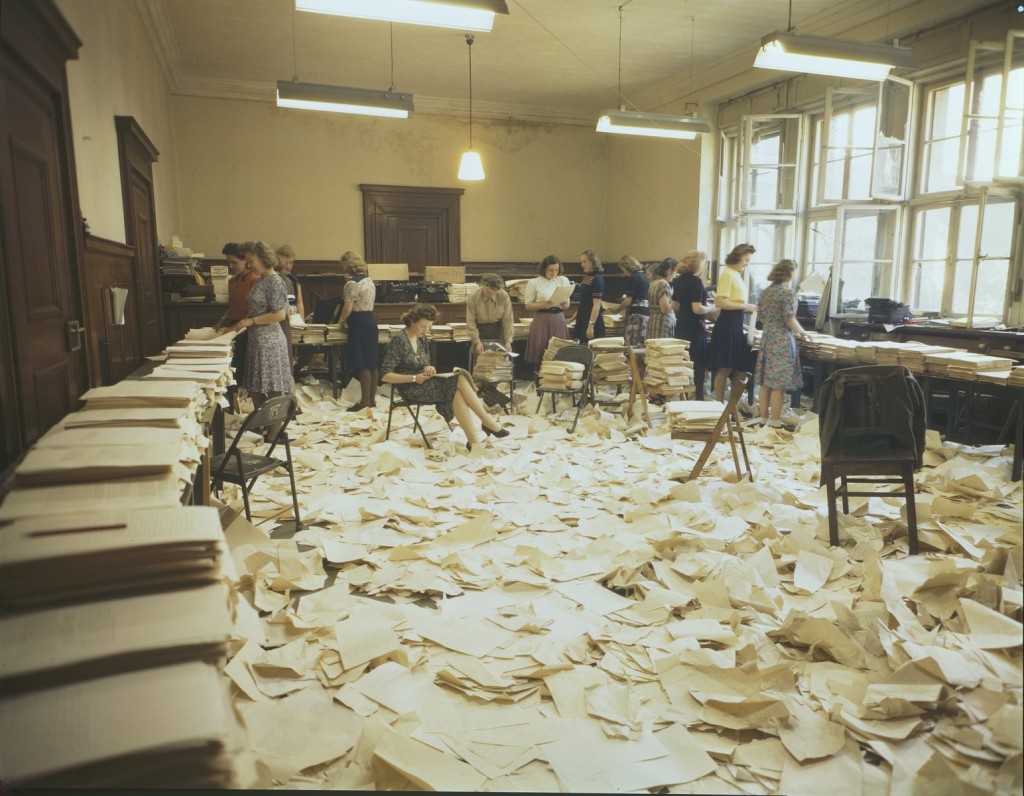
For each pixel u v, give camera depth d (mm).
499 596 3055
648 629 2762
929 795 1875
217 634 1229
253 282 6180
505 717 2205
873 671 2432
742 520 3924
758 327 8844
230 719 1142
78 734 1037
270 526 3914
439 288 9125
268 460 3814
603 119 7988
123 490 1673
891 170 7688
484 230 12805
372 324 7352
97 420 2211
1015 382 4527
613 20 8422
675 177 11172
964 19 6895
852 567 3275
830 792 1907
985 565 2961
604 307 9188
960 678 2215
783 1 7766
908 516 3477
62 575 1309
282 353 5562
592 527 3863
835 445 3539
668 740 2109
